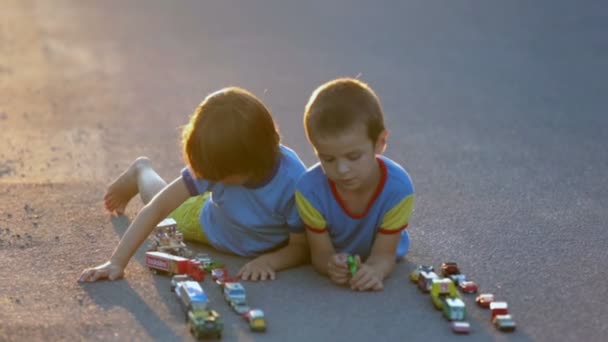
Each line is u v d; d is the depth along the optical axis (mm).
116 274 4914
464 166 7391
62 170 7285
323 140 4543
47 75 12102
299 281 4902
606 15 16141
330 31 15680
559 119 9117
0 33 16156
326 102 4574
